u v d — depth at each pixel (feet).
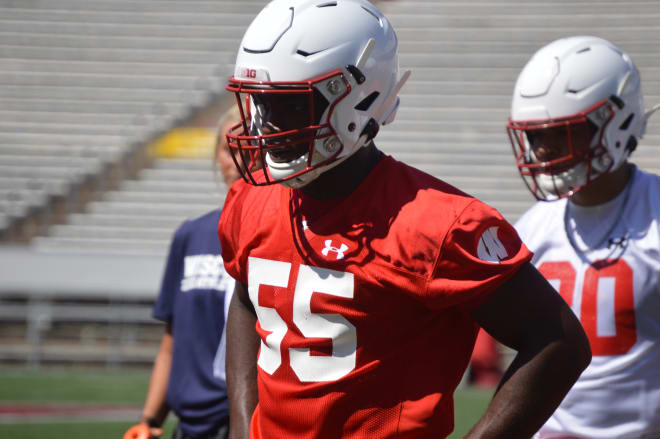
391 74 21.45
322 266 19.98
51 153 148.87
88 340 120.98
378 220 19.79
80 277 123.13
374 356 19.76
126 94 161.17
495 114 154.30
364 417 19.80
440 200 19.44
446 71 162.20
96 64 167.12
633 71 32.48
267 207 21.71
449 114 154.61
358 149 20.75
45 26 173.88
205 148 152.05
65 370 113.09
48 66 166.71
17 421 77.25
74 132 153.48
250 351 23.93
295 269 20.44
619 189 32.14
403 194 19.90
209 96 159.74
